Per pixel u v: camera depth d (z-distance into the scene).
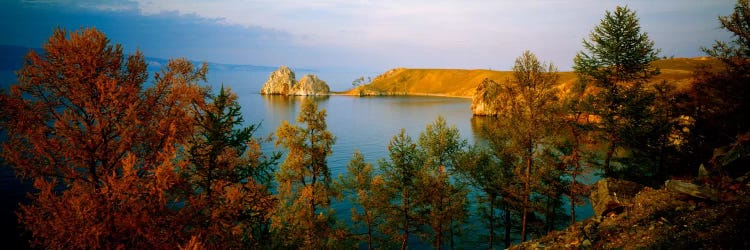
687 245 9.42
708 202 11.81
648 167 25.45
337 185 24.53
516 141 20.50
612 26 22.02
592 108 22.42
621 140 22.47
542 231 26.42
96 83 9.97
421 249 29.31
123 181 9.76
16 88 9.93
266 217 15.14
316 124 22.73
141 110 11.24
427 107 186.88
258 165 14.23
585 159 22.91
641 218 12.38
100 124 10.16
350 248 23.89
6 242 30.06
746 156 13.59
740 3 20.23
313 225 20.97
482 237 30.83
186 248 9.46
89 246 9.34
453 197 23.22
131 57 11.52
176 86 12.23
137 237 10.27
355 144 84.00
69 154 9.98
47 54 10.15
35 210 9.65
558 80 19.28
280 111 160.62
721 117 22.19
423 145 23.36
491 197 25.45
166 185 10.16
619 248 10.95
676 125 24.53
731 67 21.69
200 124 12.67
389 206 22.16
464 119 130.50
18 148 10.05
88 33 10.53
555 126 19.92
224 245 11.82
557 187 22.67
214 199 12.14
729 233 9.05
